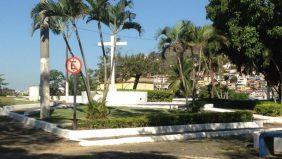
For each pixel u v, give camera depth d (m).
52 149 16.05
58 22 23.69
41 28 23.81
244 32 28.33
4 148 15.98
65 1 22.02
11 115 26.62
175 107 30.77
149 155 14.59
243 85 87.12
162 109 31.30
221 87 57.06
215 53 34.78
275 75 34.59
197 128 22.05
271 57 29.73
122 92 40.50
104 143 17.45
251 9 27.77
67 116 24.53
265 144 14.43
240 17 28.72
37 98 41.81
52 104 36.38
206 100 37.97
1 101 37.41
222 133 21.16
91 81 54.53
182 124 21.94
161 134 20.20
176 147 16.84
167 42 28.70
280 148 14.42
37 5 22.70
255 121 24.81
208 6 31.12
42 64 24.02
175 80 47.78
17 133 19.83
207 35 28.92
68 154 14.79
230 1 28.98
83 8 22.27
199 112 25.38
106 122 20.02
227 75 67.31
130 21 23.38
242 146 17.05
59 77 53.38
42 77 24.02
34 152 15.27
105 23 23.47
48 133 19.84
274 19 27.56
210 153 15.12
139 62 60.25
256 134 16.27
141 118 20.86
